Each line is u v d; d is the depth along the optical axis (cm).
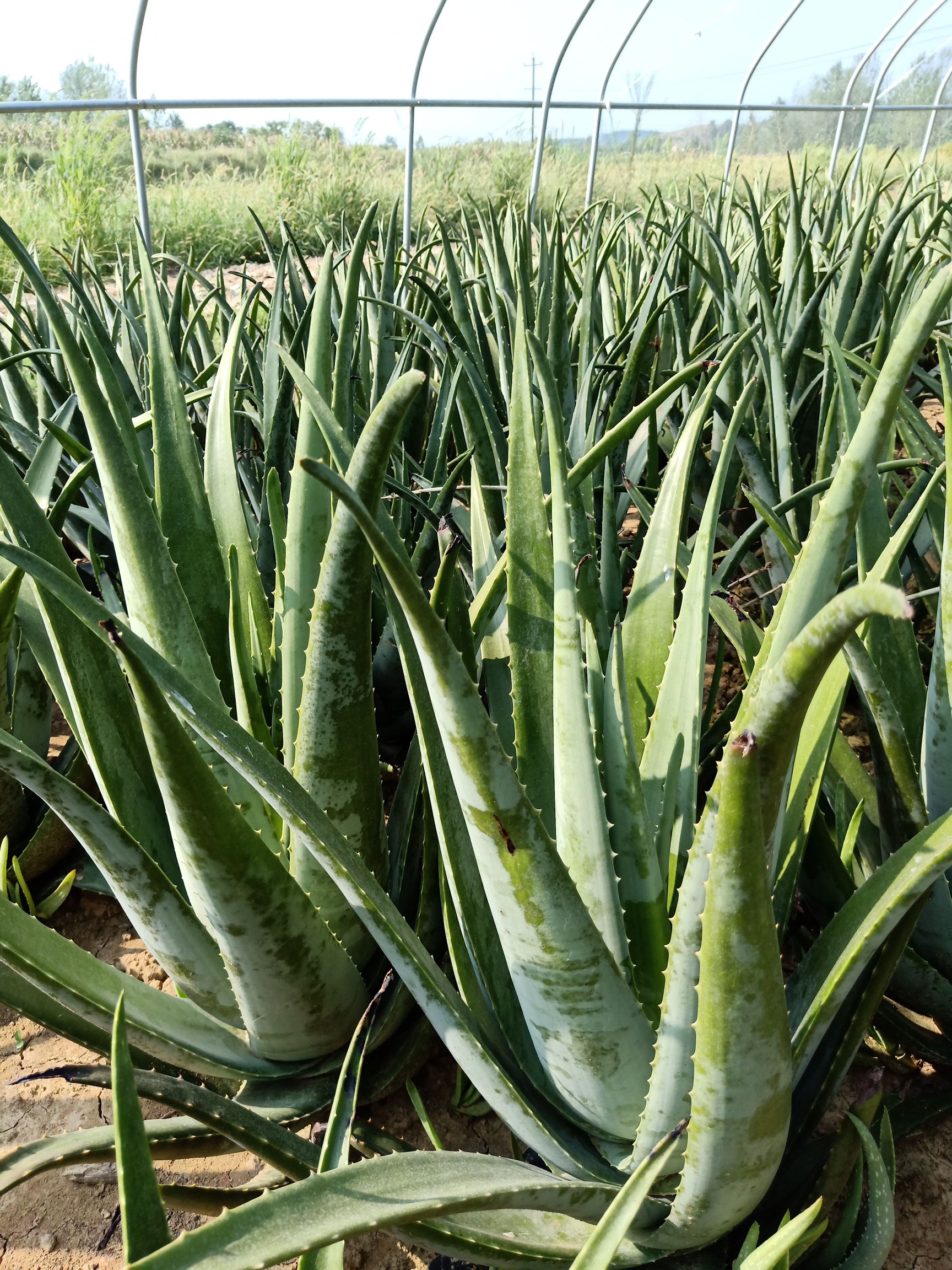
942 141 1271
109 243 944
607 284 354
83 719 126
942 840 82
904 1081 146
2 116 1277
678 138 1354
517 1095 101
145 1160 72
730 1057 80
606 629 150
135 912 116
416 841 151
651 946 109
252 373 265
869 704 117
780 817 90
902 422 184
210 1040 128
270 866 107
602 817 98
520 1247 100
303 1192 73
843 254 346
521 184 1091
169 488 149
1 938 103
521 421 113
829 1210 126
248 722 134
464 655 135
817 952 100
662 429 306
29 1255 134
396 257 298
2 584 120
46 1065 165
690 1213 96
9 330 267
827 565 91
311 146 1173
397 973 130
